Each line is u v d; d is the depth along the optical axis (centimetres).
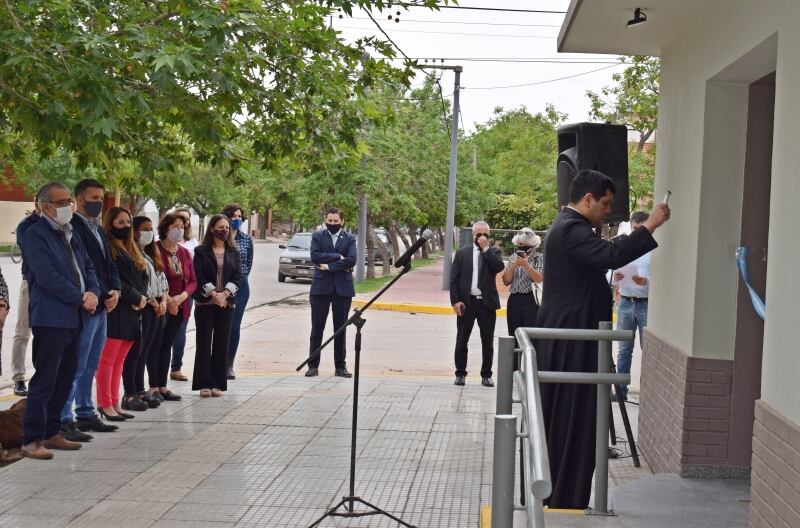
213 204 5297
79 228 806
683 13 694
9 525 588
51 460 747
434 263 5091
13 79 713
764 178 629
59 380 771
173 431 859
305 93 834
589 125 752
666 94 770
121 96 683
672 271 715
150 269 922
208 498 654
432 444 830
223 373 1038
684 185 685
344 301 1196
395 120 906
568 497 547
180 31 717
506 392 472
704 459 639
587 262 527
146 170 774
